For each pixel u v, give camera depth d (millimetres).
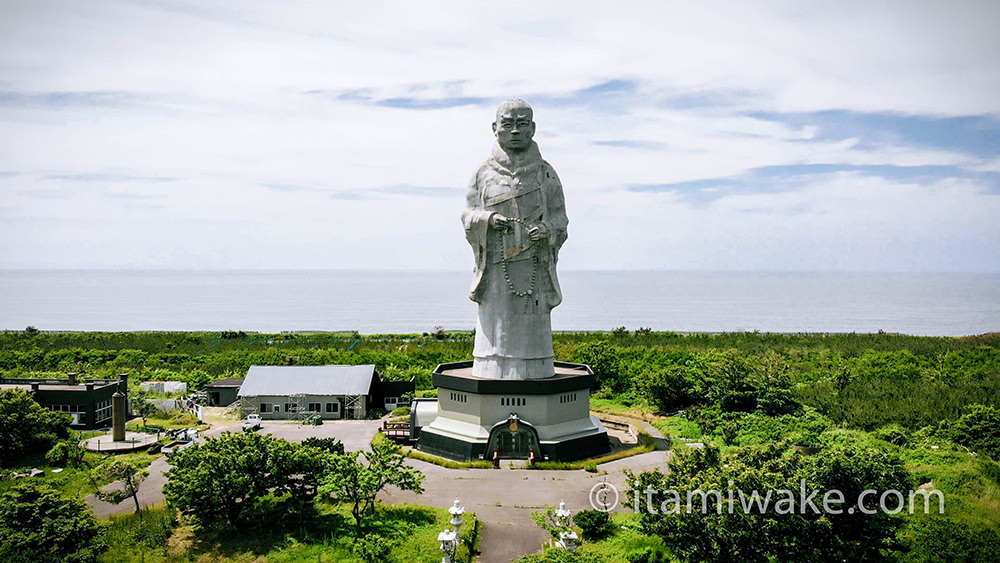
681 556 33000
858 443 56938
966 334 195250
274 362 99125
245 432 43719
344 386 73562
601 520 40594
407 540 39312
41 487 37938
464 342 125125
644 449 58562
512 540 40625
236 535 40156
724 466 33969
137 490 48344
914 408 66250
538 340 58906
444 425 59594
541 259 58594
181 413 71875
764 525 31141
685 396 73875
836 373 87000
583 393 60250
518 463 55469
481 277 58844
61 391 65500
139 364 102562
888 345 123938
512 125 57250
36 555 34188
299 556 37594
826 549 32281
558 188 59562
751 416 65688
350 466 40844
